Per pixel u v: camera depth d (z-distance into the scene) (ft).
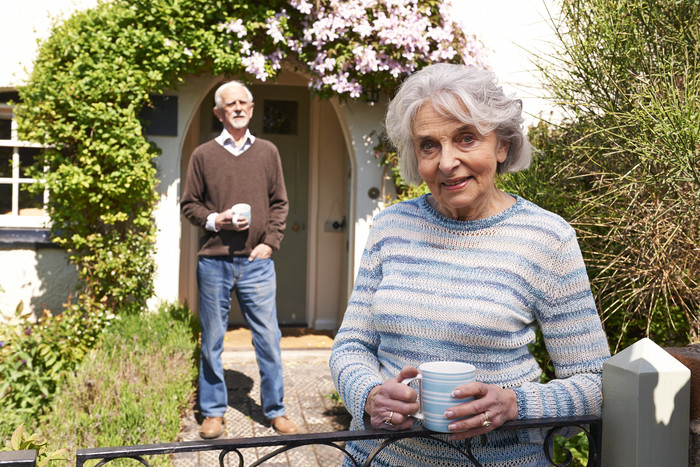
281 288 23.34
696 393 5.00
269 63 16.42
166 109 17.22
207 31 15.89
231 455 12.33
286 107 22.90
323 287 23.00
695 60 8.74
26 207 18.28
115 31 15.64
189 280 21.91
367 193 18.56
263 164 13.37
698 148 8.19
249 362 18.65
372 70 16.70
